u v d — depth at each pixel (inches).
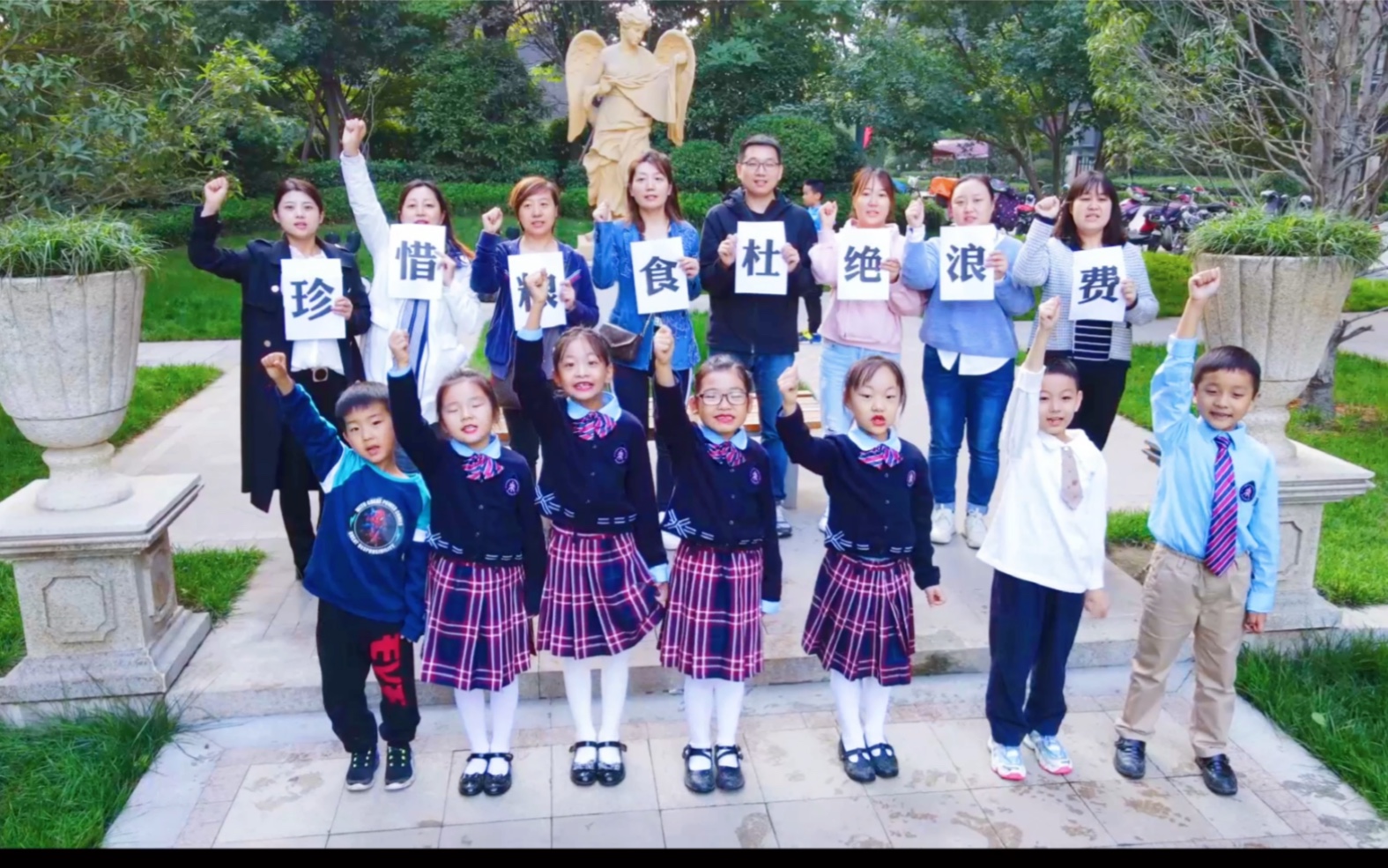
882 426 124.7
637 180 168.4
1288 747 138.0
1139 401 299.1
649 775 131.1
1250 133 276.4
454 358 166.4
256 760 135.3
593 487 123.6
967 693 151.3
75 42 244.1
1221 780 127.6
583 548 125.0
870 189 177.8
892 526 124.1
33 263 132.8
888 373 124.2
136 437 270.4
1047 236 170.6
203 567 182.5
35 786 126.5
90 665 143.4
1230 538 123.1
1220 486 123.8
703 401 123.6
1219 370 123.6
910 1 656.4
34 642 142.9
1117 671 157.9
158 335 390.9
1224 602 125.2
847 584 126.4
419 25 769.6
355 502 122.3
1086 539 124.5
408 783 128.6
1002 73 636.7
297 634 161.8
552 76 890.7
